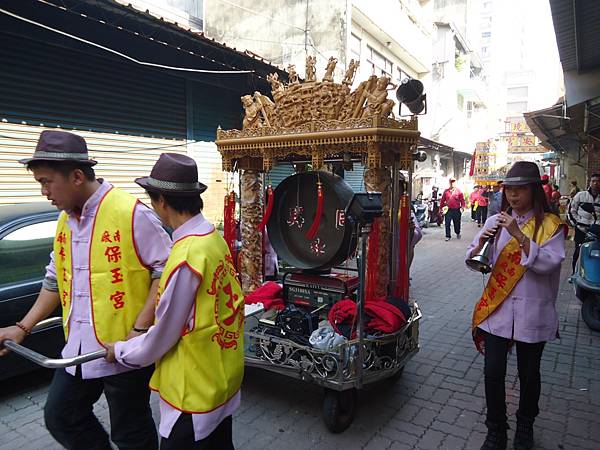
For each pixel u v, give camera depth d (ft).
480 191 57.62
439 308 19.93
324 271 12.30
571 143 58.70
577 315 18.65
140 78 22.75
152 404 11.34
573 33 22.17
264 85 28.48
